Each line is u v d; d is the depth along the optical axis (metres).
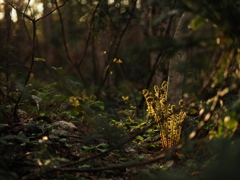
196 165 2.98
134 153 3.45
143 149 3.62
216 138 2.54
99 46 9.35
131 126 4.09
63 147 3.26
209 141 2.65
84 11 7.41
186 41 2.12
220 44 2.18
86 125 4.07
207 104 2.40
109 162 3.16
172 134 3.35
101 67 9.31
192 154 3.24
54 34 10.91
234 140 2.72
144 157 3.35
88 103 4.32
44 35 11.59
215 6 2.00
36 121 3.74
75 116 4.26
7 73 4.48
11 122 3.54
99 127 3.47
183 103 3.31
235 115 2.11
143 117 4.88
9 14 4.60
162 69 2.39
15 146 2.91
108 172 2.94
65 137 3.49
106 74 7.34
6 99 4.24
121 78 8.44
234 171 2.05
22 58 8.15
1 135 3.12
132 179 2.83
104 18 7.04
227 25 1.96
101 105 4.37
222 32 2.10
